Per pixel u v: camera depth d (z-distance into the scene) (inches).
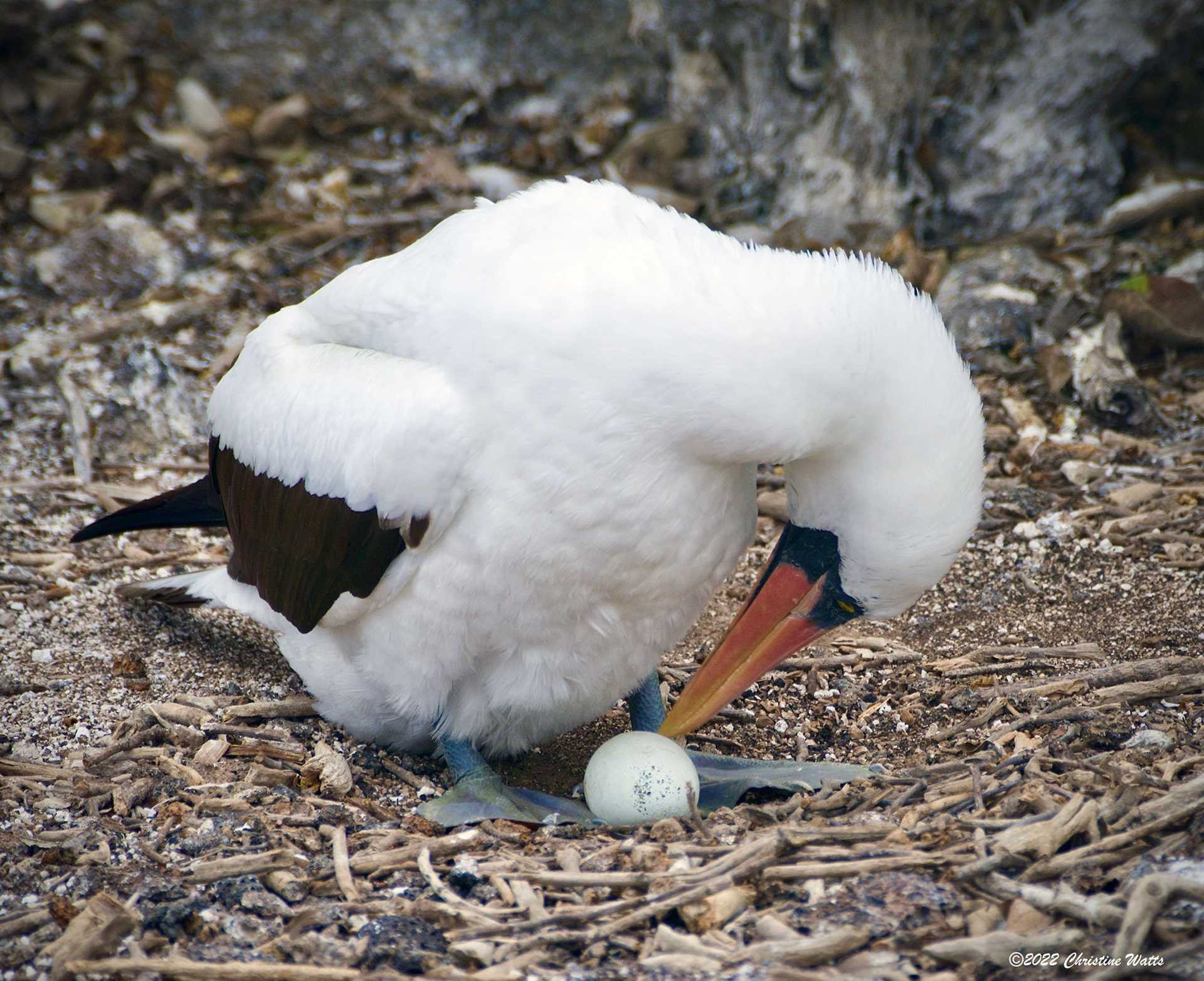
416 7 719.1
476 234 297.3
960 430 282.7
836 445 284.2
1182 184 577.0
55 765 329.7
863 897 255.3
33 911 266.7
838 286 277.0
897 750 343.6
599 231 287.3
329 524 303.7
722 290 273.1
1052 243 568.1
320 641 338.0
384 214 628.4
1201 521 430.9
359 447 290.7
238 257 584.1
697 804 309.6
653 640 318.7
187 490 389.7
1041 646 381.4
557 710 325.7
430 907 264.5
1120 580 410.9
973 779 299.1
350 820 308.0
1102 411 494.0
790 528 311.7
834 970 239.0
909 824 282.4
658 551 292.0
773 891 262.2
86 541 440.8
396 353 301.3
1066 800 281.6
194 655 389.1
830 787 313.4
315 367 309.6
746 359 269.6
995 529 445.7
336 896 275.4
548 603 297.0
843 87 561.9
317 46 714.2
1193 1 551.2
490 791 323.9
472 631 304.8
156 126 667.4
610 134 674.8
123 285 570.3
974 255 565.3
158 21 708.7
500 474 282.7
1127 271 546.9
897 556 290.2
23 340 531.5
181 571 433.4
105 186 623.5
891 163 570.6
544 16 709.3
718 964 242.5
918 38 549.6
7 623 395.5
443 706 324.8
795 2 552.1
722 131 613.3
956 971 237.5
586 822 307.1
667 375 270.2
